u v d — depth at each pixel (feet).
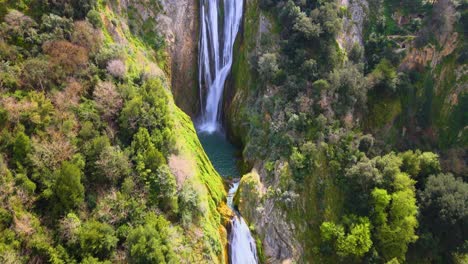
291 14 145.18
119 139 95.71
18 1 96.84
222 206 116.67
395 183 124.57
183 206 96.07
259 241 117.29
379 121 153.17
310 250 119.34
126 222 85.87
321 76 139.44
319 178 126.41
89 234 77.51
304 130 130.11
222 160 144.56
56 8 102.89
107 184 88.53
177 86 157.17
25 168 78.33
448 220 126.72
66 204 79.05
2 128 80.12
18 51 90.68
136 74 114.83
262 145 135.23
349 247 113.50
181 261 86.94
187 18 158.10
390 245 120.57
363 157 129.49
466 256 130.31
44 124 84.99
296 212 121.08
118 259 80.02
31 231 73.31
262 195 122.31
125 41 125.59
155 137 99.14
